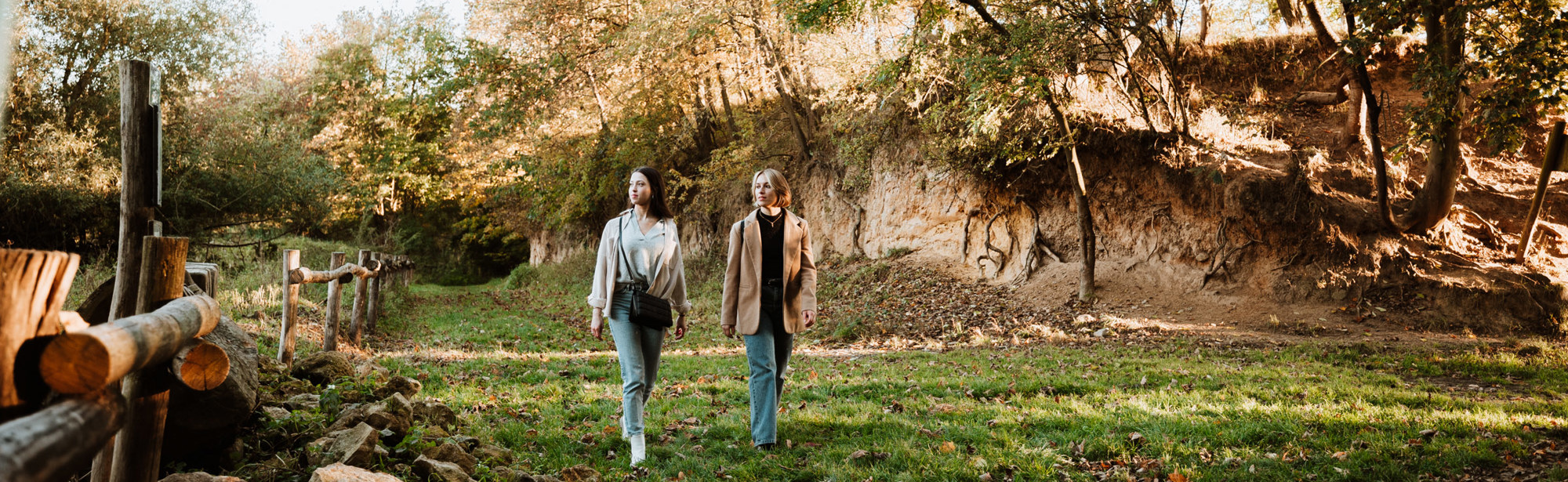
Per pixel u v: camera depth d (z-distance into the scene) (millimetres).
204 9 13930
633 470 4203
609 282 4426
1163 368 8055
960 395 6418
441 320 15297
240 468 3273
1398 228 13047
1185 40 18625
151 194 2898
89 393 1397
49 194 11883
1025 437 4793
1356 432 4797
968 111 12938
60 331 1468
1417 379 8055
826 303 16500
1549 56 10023
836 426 5090
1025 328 12875
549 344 11828
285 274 6656
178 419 3082
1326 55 16219
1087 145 15109
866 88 15000
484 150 27938
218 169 14641
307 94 32812
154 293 2246
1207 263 13938
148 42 13227
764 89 20469
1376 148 12641
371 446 3377
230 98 15328
